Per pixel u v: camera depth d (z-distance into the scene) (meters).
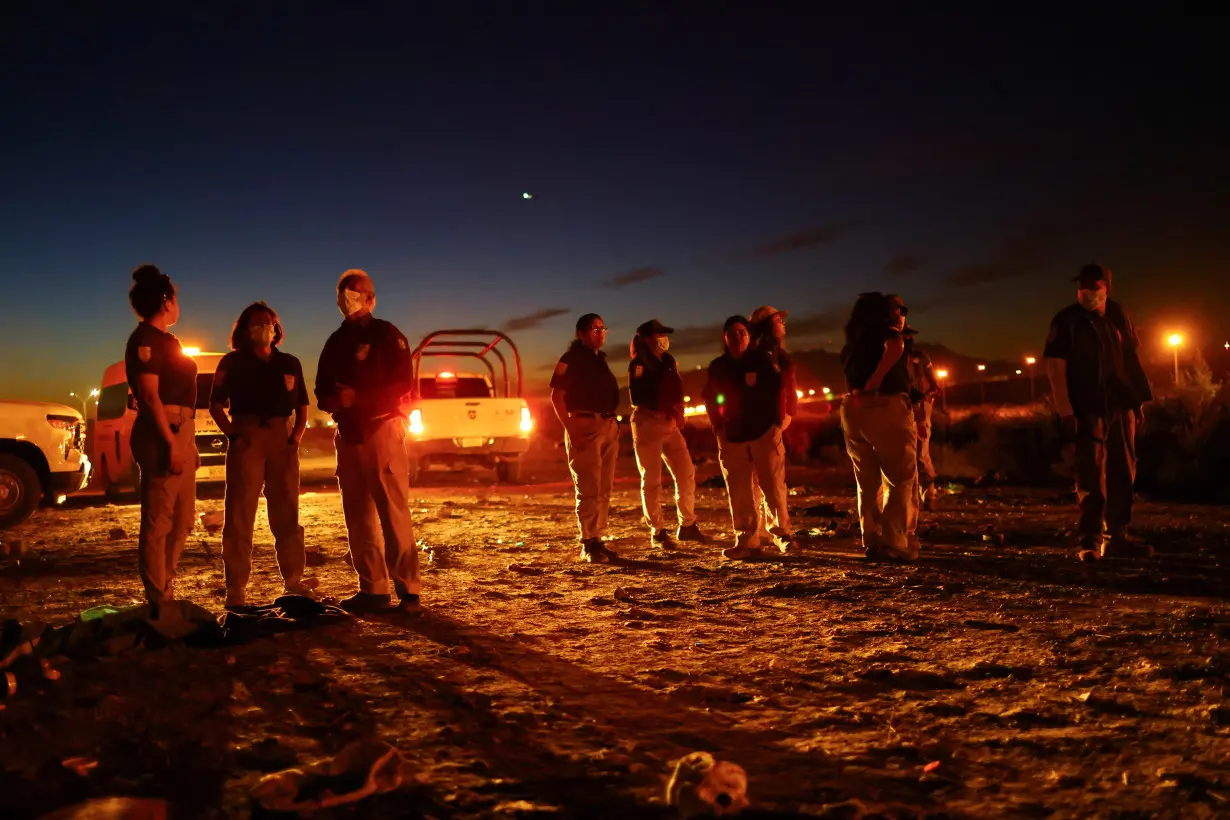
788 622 5.51
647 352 8.99
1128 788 3.03
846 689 4.18
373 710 3.92
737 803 2.86
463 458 17.56
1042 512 10.86
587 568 7.67
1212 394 14.66
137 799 2.85
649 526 9.84
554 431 37.19
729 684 4.28
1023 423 18.31
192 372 5.49
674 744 3.51
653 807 2.93
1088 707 3.83
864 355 7.70
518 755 3.39
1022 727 3.63
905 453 7.62
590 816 2.87
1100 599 5.91
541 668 4.60
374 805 2.96
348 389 5.89
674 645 5.02
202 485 19.23
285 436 5.98
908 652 4.75
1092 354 7.47
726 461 8.16
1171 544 8.07
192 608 5.20
